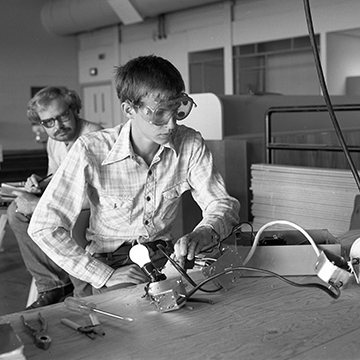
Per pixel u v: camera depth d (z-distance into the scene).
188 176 1.83
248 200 3.66
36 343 1.04
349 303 1.23
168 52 11.81
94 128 2.91
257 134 4.25
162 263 1.75
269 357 0.97
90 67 13.74
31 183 2.89
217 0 9.95
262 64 9.97
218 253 1.50
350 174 2.64
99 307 1.23
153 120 1.45
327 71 8.88
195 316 1.17
